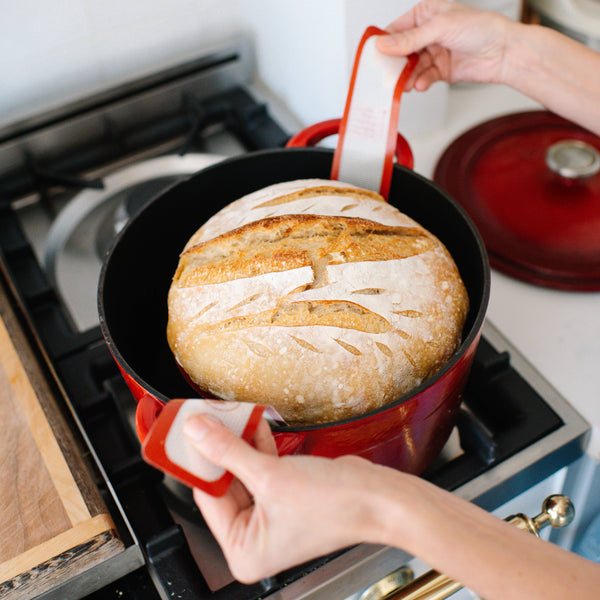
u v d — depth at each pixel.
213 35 0.96
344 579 0.51
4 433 0.56
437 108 0.84
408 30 0.68
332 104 0.85
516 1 0.87
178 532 0.51
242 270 0.48
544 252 0.70
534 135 0.83
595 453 0.59
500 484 0.54
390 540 0.39
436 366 0.48
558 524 0.55
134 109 0.92
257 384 0.46
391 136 0.58
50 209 0.86
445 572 0.37
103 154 0.89
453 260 0.57
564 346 0.63
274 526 0.38
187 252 0.53
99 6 0.84
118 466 0.56
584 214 0.73
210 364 0.47
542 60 0.68
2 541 0.49
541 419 0.57
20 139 0.86
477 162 0.81
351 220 0.51
